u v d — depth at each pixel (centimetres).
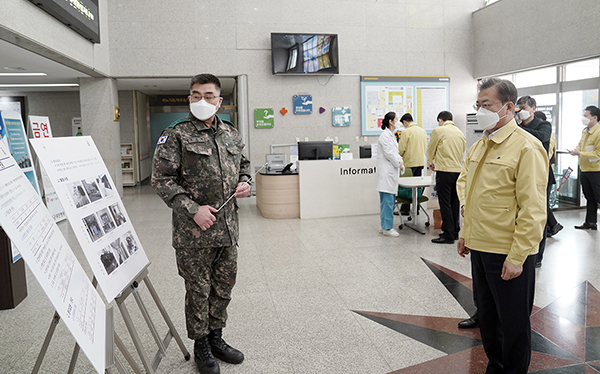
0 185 124
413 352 243
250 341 260
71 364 188
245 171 245
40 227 140
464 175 240
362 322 284
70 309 128
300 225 602
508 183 183
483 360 232
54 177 163
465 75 970
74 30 657
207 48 856
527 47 804
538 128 414
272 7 873
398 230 563
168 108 1320
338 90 912
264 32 873
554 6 738
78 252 488
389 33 926
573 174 687
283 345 254
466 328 271
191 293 221
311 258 437
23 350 254
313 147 669
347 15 904
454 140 479
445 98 957
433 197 703
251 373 224
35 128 641
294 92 894
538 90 795
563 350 239
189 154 213
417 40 940
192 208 203
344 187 661
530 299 189
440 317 289
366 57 918
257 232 562
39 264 121
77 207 172
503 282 187
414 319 287
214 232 217
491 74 910
